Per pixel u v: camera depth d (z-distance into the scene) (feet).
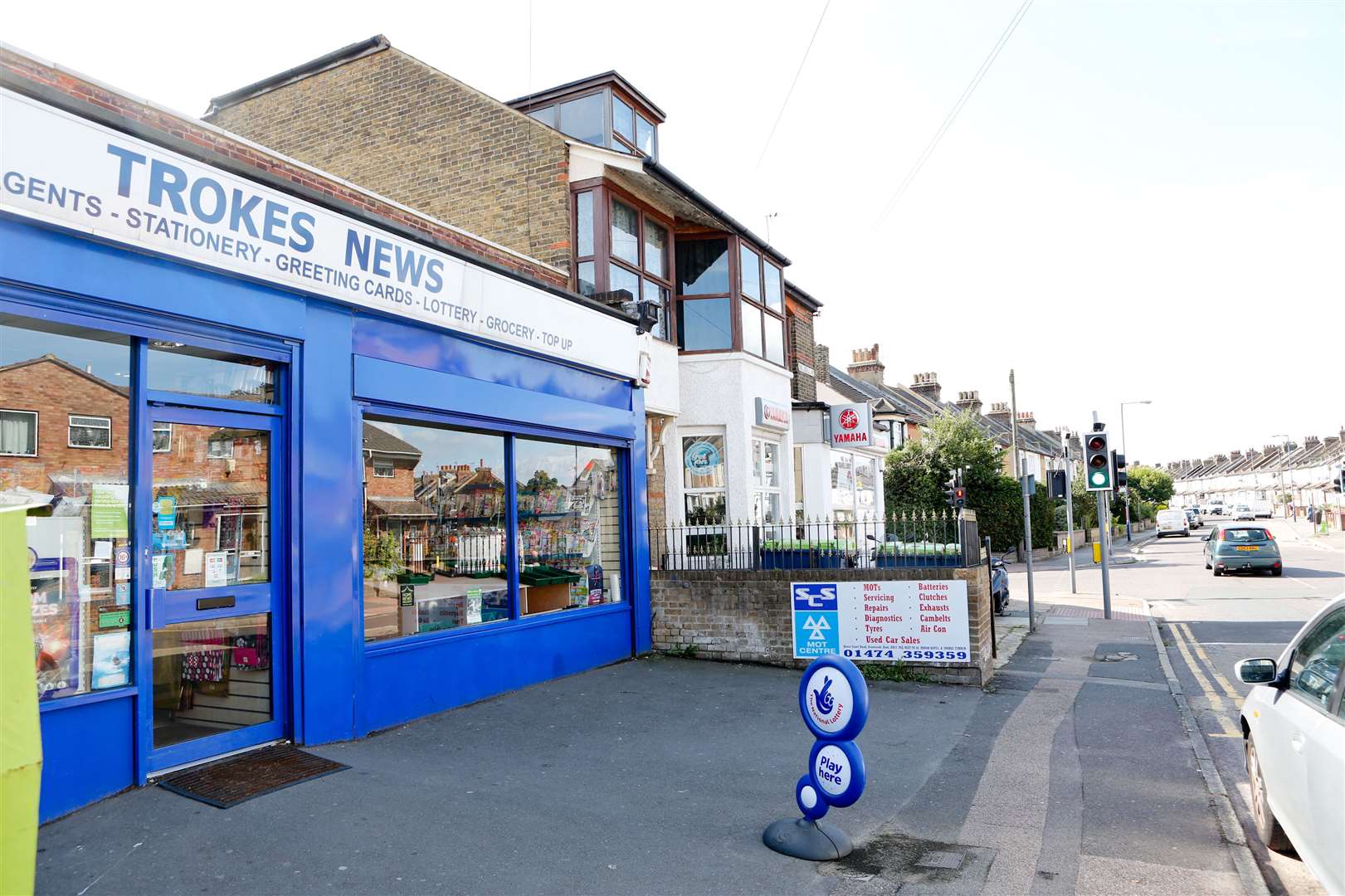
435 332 25.32
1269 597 65.57
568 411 31.22
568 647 30.78
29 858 9.89
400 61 41.09
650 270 39.81
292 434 20.72
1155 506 301.63
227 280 19.25
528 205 37.14
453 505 26.32
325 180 24.08
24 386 15.92
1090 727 25.58
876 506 74.23
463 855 14.80
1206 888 14.35
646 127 47.50
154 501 17.95
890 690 30.50
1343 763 11.51
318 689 20.62
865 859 15.39
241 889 13.12
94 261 16.61
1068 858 15.56
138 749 16.89
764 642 33.76
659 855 15.21
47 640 15.74
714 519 42.65
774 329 49.08
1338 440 347.97
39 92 15.44
